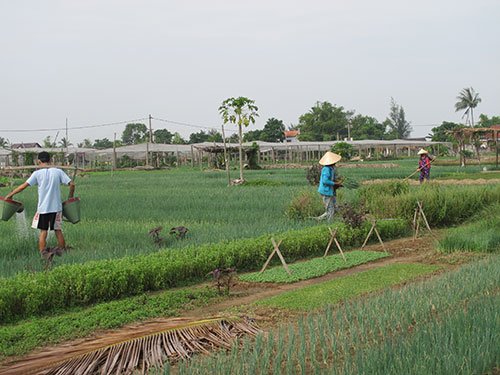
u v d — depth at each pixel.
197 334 7.59
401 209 19.45
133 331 7.58
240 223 18.33
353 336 7.24
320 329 7.54
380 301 8.84
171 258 11.91
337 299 9.95
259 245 13.37
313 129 135.00
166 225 17.77
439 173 47.81
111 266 10.99
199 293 10.84
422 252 15.27
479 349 6.30
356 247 15.98
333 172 18.81
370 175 48.19
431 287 9.71
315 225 17.73
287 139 149.38
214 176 54.06
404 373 5.83
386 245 16.34
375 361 6.13
